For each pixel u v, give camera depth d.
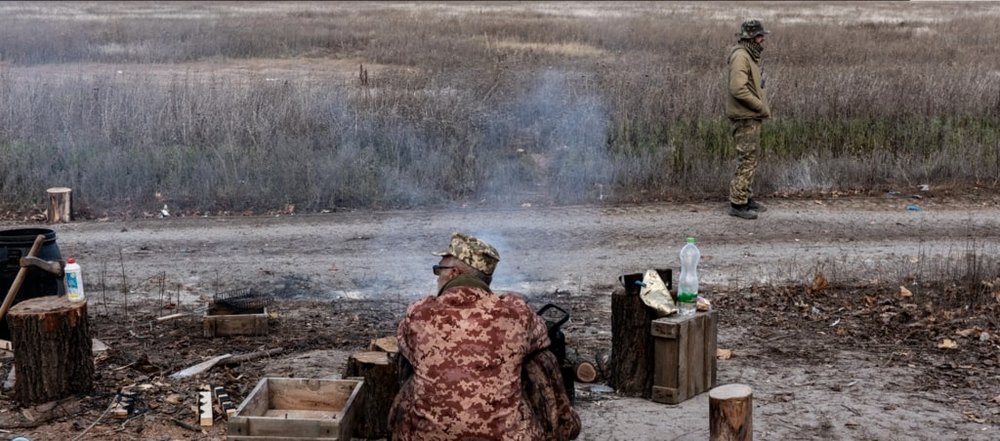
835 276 9.16
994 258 9.70
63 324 5.96
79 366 6.09
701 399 6.23
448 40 30.34
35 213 12.01
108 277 9.30
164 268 9.62
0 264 6.86
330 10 52.44
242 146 14.09
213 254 10.16
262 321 7.48
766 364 6.93
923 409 6.11
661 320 6.11
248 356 6.91
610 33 32.06
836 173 13.20
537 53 26.67
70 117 14.80
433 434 4.11
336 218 11.75
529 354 4.30
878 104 15.73
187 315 8.05
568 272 9.46
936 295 8.45
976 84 16.78
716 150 13.99
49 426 5.77
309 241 10.66
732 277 9.27
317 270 9.55
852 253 10.09
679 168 13.27
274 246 10.47
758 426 5.84
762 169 13.10
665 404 6.13
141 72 22.77
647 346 6.24
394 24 37.81
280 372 6.64
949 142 14.36
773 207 12.07
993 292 8.37
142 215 11.95
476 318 4.19
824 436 5.72
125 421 5.83
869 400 6.26
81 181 12.68
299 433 4.71
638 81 17.53
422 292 8.84
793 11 52.72
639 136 14.73
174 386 6.35
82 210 12.06
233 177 12.80
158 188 12.76
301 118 14.84
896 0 75.25
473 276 4.36
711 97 16.06
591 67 21.69
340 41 31.25
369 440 5.60
